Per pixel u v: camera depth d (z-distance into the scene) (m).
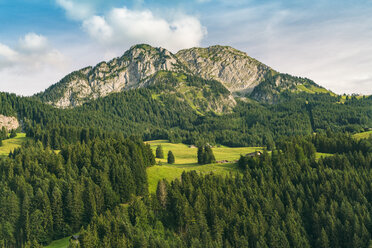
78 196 100.81
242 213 104.25
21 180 107.94
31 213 95.56
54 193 99.00
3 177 113.94
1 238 88.56
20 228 92.88
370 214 104.94
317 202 114.38
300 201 112.81
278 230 94.19
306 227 105.19
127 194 111.62
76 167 124.69
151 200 101.12
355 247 91.38
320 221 103.56
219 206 103.12
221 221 96.75
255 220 98.81
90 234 78.44
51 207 97.00
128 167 122.25
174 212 100.56
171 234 91.69
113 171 116.75
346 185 121.75
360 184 121.94
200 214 96.56
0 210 93.94
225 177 129.38
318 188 122.44
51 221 94.00
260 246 88.94
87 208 101.00
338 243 96.44
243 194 116.56
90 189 103.50
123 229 85.38
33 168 121.50
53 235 94.06
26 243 84.44
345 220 101.25
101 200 103.88
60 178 114.62
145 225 90.38
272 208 109.56
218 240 88.94
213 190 112.94
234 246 92.12
